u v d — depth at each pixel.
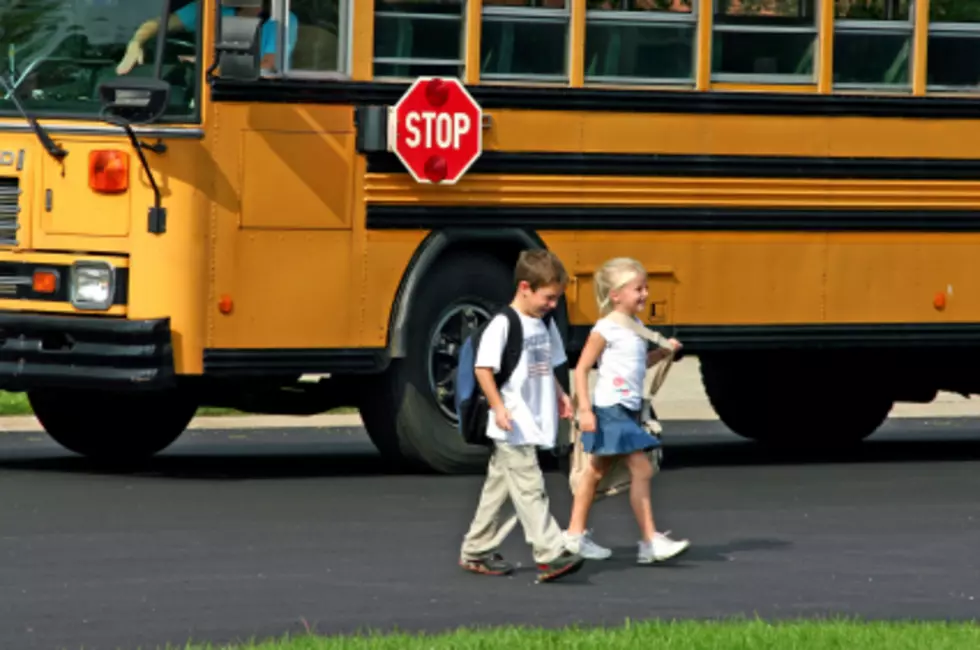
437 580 19.86
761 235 29.19
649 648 15.73
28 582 19.38
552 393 19.94
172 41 26.23
